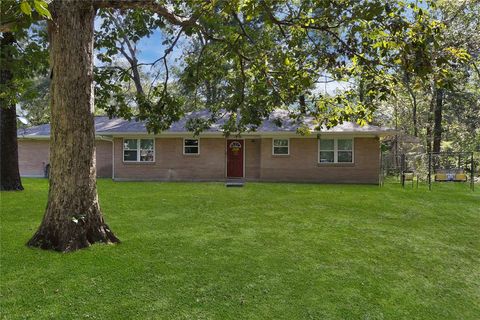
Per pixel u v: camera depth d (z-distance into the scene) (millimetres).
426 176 19438
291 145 17938
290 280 4836
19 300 4074
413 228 7996
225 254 5848
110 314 3830
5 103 11148
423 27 4855
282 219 8641
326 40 8047
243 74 8867
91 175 6078
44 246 5777
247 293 4410
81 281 4621
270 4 6160
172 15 6914
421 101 26078
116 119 20906
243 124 9445
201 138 18469
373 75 6449
